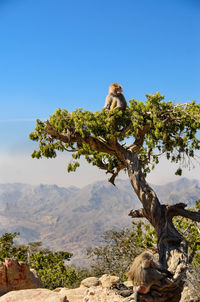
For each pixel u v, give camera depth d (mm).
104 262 26969
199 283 8914
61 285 30328
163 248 12234
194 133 16422
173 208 14219
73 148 18469
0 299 9594
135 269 7094
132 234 24000
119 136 15734
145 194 14961
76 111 15578
